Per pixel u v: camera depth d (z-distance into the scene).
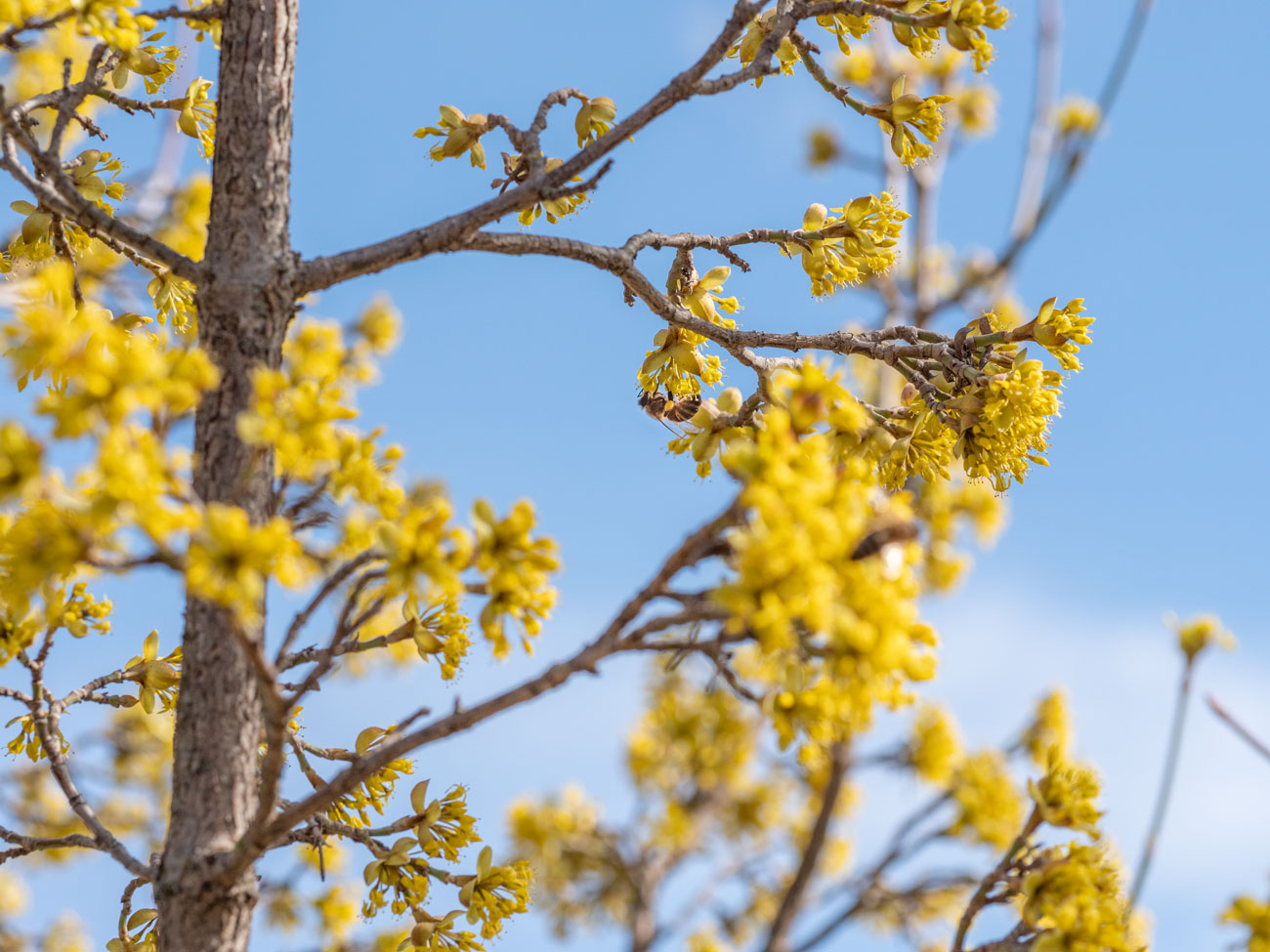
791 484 1.71
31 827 5.71
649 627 1.83
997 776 6.95
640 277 2.99
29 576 1.67
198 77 3.10
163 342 3.03
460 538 1.83
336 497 1.92
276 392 1.93
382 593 1.90
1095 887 2.37
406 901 2.45
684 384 3.32
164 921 2.15
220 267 2.43
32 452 1.64
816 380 1.97
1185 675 2.80
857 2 2.93
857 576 1.71
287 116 2.59
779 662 1.80
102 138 3.02
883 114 3.17
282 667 2.37
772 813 9.50
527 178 3.15
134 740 5.79
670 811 8.91
